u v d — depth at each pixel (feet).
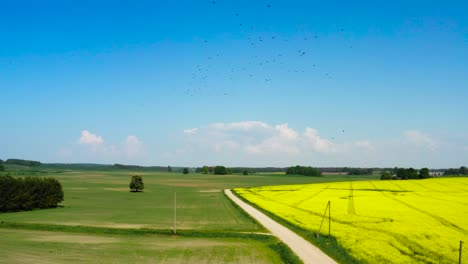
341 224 184.55
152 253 136.67
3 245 146.61
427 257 122.72
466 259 119.75
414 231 162.50
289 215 220.23
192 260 127.34
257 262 125.18
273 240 157.48
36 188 277.03
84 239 161.68
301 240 155.53
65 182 602.85
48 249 140.77
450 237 150.30
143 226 196.34
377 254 125.29
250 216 227.61
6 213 254.47
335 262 119.75
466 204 260.42
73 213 253.65
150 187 529.04
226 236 167.32
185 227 192.54
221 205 302.25
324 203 278.67
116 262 123.95
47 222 210.18
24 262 121.60
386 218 200.54
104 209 278.26
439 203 267.80
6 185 257.55
